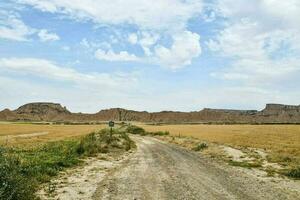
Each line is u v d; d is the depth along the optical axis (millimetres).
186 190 17469
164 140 74062
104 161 30672
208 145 50250
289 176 23188
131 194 16422
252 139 67812
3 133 93125
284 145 51344
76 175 21969
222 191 17297
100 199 15344
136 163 29734
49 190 16812
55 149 35219
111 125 51375
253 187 18609
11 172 14617
